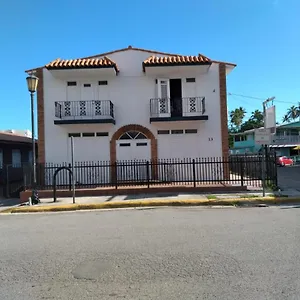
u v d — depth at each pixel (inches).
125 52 634.2
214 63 629.9
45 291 151.7
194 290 147.4
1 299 143.9
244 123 3159.5
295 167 1235.2
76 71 594.9
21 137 1003.3
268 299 136.6
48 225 312.0
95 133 627.5
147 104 627.2
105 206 421.1
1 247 230.2
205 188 502.9
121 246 221.5
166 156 625.3
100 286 155.5
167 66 586.6
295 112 2839.6
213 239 231.8
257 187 523.8
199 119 591.8
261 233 245.6
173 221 306.5
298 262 179.2
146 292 147.1
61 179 622.2
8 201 518.9
